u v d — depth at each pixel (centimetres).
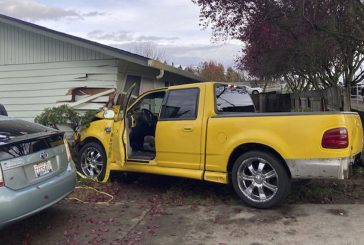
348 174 548
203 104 633
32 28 1045
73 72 1102
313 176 541
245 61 1930
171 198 647
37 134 513
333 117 531
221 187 705
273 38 885
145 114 768
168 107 672
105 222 550
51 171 520
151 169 683
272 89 4062
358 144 594
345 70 1352
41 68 1136
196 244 471
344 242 458
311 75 1800
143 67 1241
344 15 853
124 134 708
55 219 565
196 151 628
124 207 617
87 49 1085
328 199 620
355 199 622
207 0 903
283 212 564
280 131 557
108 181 757
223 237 488
